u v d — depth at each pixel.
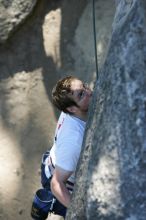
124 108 2.04
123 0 2.23
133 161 2.01
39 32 5.04
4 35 4.97
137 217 1.99
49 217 4.42
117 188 2.02
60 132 2.88
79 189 2.18
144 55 2.04
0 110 4.93
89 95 2.89
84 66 4.83
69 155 2.80
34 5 4.94
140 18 2.06
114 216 2.02
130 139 2.02
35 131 4.86
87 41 4.87
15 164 4.77
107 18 4.85
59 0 5.05
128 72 2.05
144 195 1.99
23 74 5.00
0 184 4.71
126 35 2.08
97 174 2.07
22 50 5.04
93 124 2.18
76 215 2.17
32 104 4.93
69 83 2.88
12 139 4.85
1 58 5.05
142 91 2.03
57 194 2.83
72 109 2.88
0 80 5.01
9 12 4.93
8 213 4.65
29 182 4.73
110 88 2.10
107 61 2.15
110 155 2.05
